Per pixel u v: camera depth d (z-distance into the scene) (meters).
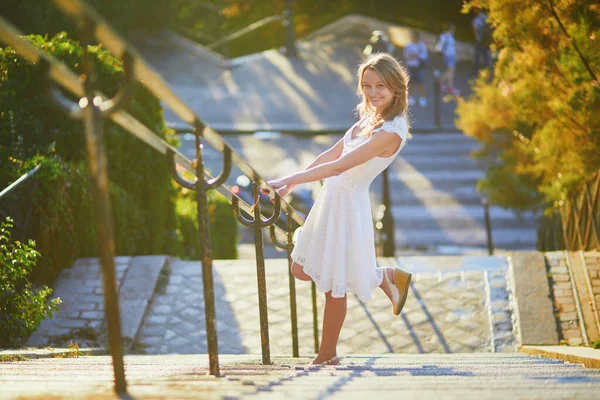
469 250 19.53
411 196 22.20
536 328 9.14
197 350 9.03
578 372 4.21
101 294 9.68
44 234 9.73
